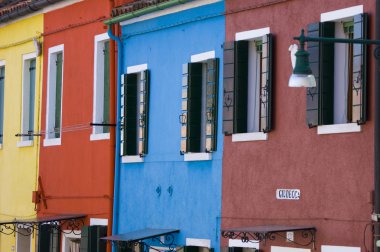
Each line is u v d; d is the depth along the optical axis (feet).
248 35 68.80
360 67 59.47
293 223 64.75
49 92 92.58
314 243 62.95
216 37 71.97
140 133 79.66
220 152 71.15
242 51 69.41
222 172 70.90
